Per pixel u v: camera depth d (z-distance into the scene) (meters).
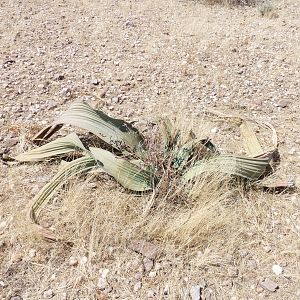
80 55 2.85
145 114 2.22
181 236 1.47
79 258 1.42
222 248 1.47
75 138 1.77
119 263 1.41
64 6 3.75
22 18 3.38
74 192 1.60
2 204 1.59
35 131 1.99
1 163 1.78
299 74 2.78
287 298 1.34
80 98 2.34
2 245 1.44
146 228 1.50
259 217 1.61
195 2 4.17
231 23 3.67
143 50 2.97
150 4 4.00
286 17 3.98
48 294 1.32
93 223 1.49
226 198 1.64
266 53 3.07
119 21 3.48
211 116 2.22
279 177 1.81
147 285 1.36
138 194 1.63
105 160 1.64
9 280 1.35
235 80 2.65
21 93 2.35
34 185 1.69
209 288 1.36
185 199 1.59
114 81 2.54
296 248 1.50
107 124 1.81
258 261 1.45
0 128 2.03
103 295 1.32
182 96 2.42
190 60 2.86
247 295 1.35
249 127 2.03
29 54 2.81
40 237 1.45
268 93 2.53
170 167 1.68
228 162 1.67
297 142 2.06
